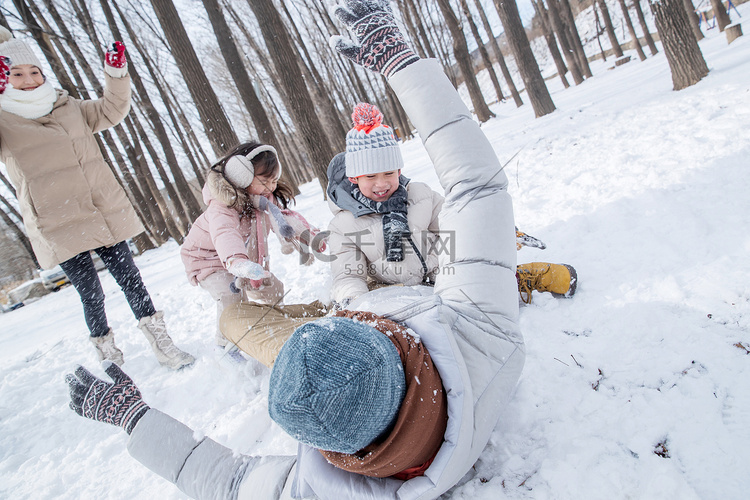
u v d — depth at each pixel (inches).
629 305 83.4
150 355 151.2
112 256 129.3
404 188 94.1
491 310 56.0
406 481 48.1
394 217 89.1
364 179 86.7
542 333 85.1
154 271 410.9
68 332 242.2
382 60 62.1
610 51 1360.7
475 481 58.8
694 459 51.7
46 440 114.5
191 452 58.2
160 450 58.4
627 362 70.1
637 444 55.7
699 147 143.3
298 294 159.3
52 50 410.0
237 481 55.4
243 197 108.1
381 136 83.0
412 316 51.6
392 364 41.3
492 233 57.9
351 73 1144.2
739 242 88.7
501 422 66.6
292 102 406.9
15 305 541.0
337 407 37.3
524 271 95.5
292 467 52.4
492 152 61.2
